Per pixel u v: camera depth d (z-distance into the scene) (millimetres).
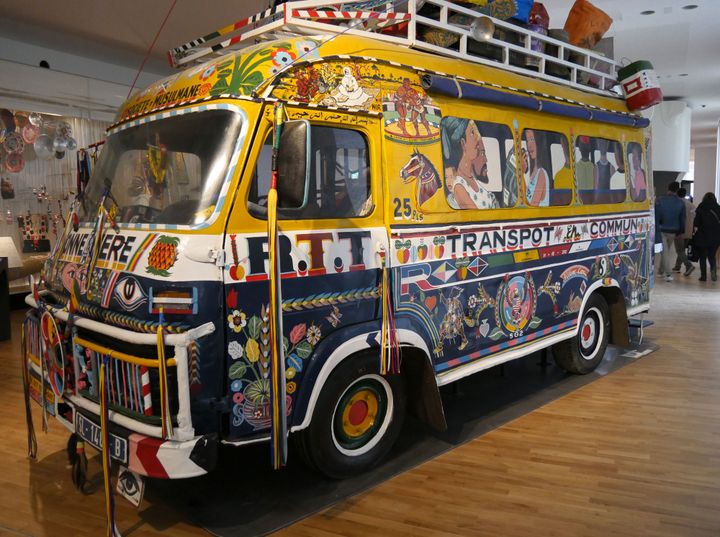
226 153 2947
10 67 8164
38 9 7410
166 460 2672
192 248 2748
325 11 3480
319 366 3146
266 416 2967
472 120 4109
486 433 4207
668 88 14875
